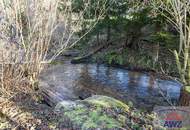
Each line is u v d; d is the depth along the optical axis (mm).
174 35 7156
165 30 7312
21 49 5176
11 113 4402
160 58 7184
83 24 7699
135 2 7156
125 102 5043
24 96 4988
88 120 3729
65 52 8328
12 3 5105
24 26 5566
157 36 7328
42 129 3895
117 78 6410
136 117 3992
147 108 4742
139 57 7516
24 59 5188
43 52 5754
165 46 7508
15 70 5035
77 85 5793
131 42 8055
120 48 8180
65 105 4246
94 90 5562
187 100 4230
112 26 7688
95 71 6926
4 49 4812
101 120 3689
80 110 3996
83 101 4336
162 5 5965
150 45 7988
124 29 7742
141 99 5191
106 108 4082
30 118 4207
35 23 5336
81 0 7508
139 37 7922
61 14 6898
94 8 7523
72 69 6977
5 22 4879
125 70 7164
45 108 4598
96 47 8367
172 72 6594
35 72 5375
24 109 4516
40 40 5363
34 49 5367
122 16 7543
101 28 7730
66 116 3926
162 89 5707
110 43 8367
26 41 5379
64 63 7508
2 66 4750
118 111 4074
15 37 5113
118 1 7402
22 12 5543
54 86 5652
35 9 5328
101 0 7457
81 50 8461
